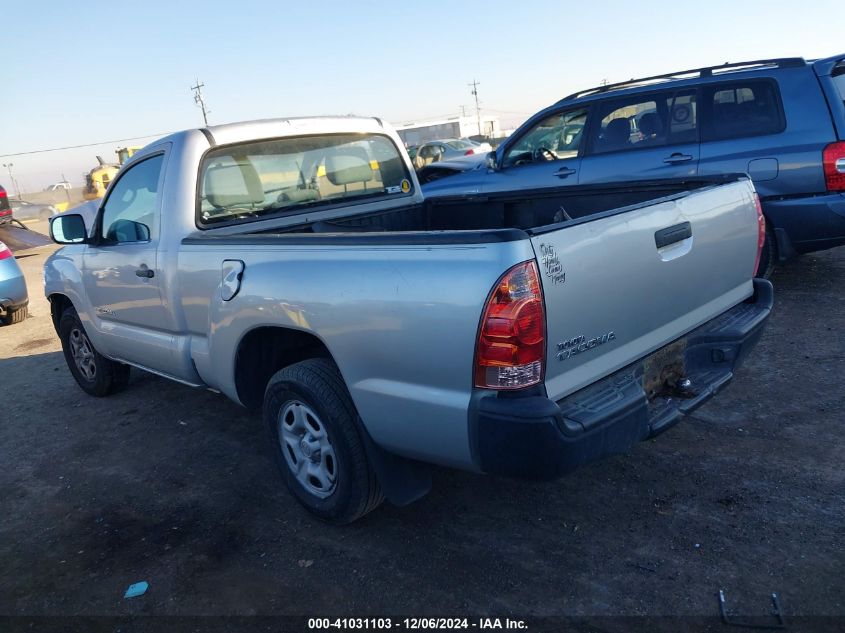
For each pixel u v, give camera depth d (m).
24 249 17.77
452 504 3.53
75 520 3.77
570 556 3.03
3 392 6.20
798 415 4.05
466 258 2.49
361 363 2.87
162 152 4.07
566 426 2.46
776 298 6.21
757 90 6.09
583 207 4.27
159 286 3.99
